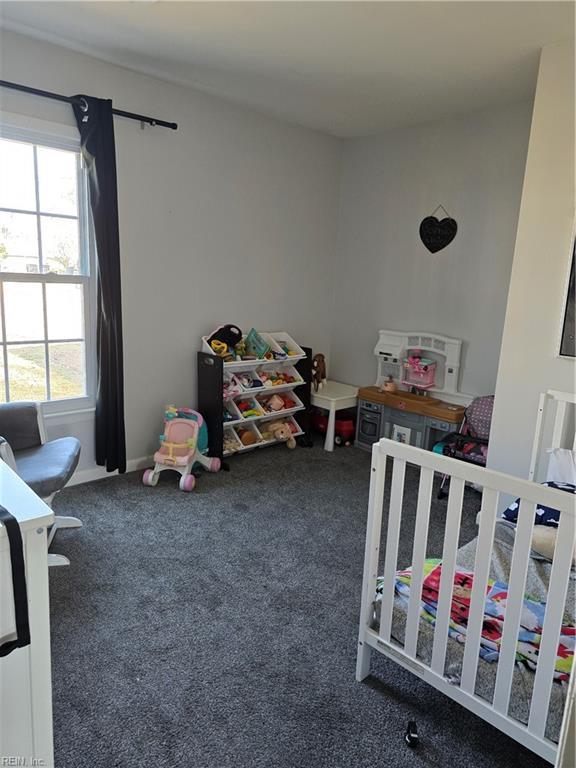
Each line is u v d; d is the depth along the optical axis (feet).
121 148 9.97
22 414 8.56
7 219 9.04
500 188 11.28
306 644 6.33
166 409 11.19
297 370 13.26
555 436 8.16
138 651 6.08
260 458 12.49
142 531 8.80
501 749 5.04
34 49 8.66
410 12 7.10
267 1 6.98
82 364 10.37
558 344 8.32
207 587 7.36
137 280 10.67
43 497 7.52
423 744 5.05
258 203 12.53
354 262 14.39
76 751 4.79
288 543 8.64
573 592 5.34
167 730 5.06
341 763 4.81
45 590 3.64
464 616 5.08
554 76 7.95
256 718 5.25
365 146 13.70
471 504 10.28
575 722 3.21
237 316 12.69
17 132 8.80
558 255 8.17
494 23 7.31
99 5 7.38
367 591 5.46
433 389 12.81
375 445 5.10
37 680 3.74
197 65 9.46
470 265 12.00
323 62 9.02
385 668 6.00
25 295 9.40
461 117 11.72
